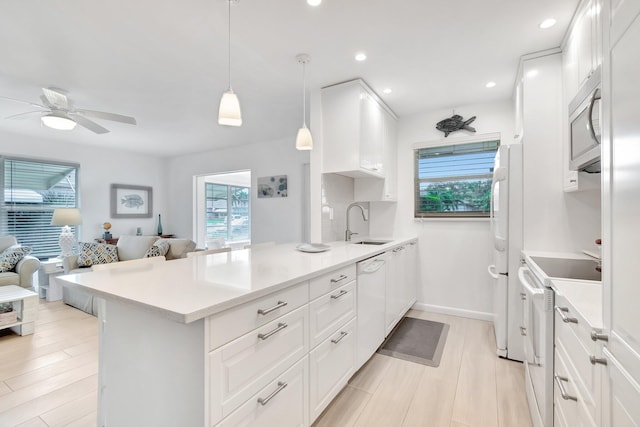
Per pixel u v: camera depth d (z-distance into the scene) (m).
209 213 6.78
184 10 1.78
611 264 0.76
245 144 5.34
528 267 1.95
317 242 2.91
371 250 2.39
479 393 1.98
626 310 0.68
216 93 3.04
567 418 1.13
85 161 5.25
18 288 3.22
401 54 2.33
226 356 1.05
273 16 1.85
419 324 3.16
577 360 1.02
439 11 1.83
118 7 1.75
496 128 3.25
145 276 1.43
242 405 1.11
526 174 2.35
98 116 2.81
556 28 2.01
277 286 1.27
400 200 3.77
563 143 2.22
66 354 2.55
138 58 2.35
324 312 1.67
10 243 4.11
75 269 4.08
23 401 1.91
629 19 0.67
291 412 1.38
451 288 3.49
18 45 2.15
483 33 2.06
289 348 1.38
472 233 3.40
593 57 1.62
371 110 2.99
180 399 1.05
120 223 5.68
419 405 1.86
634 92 0.65
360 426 1.68
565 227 2.26
